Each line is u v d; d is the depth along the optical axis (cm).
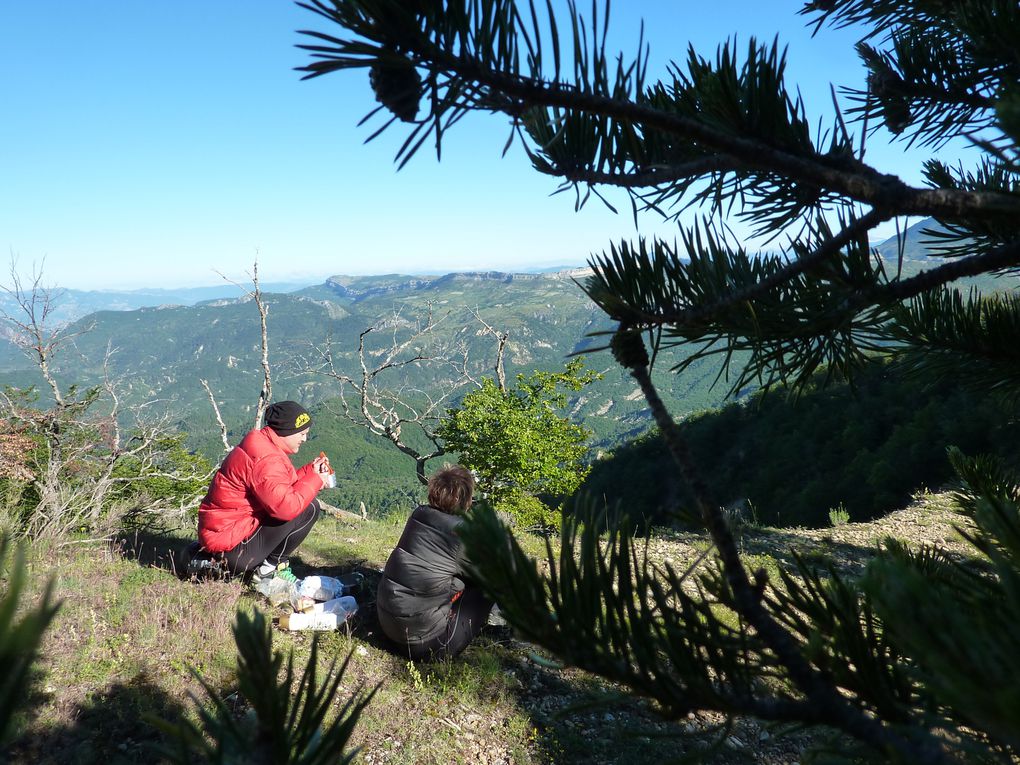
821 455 3578
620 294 81
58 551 513
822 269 88
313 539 668
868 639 60
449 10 61
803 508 3003
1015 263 80
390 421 1912
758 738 333
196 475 955
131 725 306
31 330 1071
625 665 57
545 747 332
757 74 83
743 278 87
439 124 63
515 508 1167
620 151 93
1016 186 72
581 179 91
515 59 65
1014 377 114
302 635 416
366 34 59
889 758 50
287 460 448
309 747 49
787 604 65
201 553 464
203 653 369
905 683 59
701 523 64
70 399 821
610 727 349
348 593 494
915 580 40
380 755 318
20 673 22
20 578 23
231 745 48
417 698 364
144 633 380
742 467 4659
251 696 48
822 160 83
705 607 61
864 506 2319
